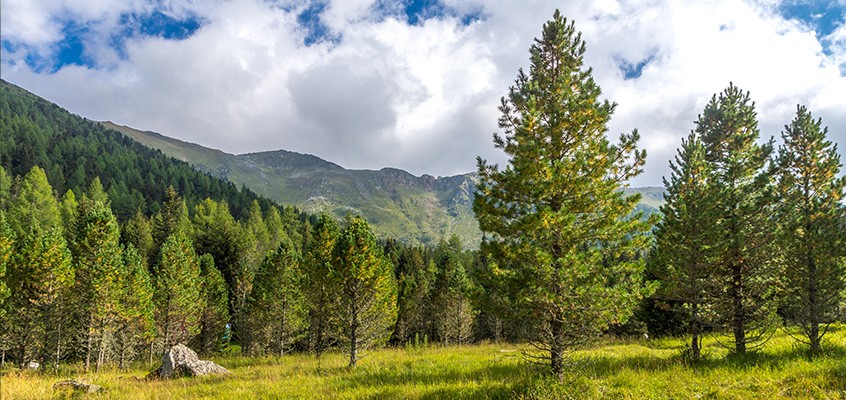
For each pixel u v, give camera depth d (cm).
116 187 13488
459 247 11544
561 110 1320
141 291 3466
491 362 1944
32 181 7819
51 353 3453
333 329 2872
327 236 3125
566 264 1129
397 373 1758
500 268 1302
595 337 1255
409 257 8388
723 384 1176
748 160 2022
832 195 1798
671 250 1842
